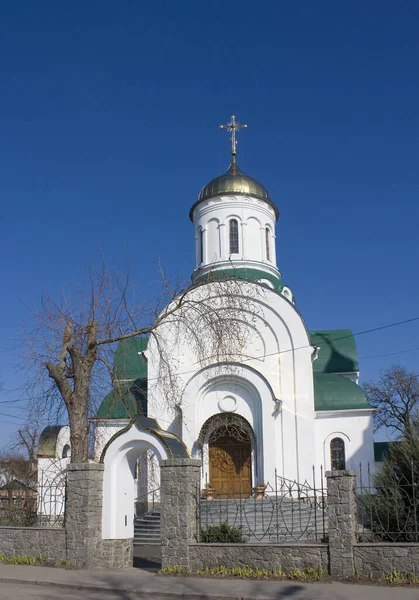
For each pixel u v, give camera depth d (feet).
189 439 94.48
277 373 98.63
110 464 57.00
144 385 105.29
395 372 160.66
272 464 91.86
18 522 64.95
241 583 45.85
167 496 52.37
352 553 45.96
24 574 51.42
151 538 79.87
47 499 80.38
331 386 101.09
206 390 98.48
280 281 120.88
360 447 95.55
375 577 44.88
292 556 47.93
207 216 121.08
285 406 96.84
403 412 157.58
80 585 46.98
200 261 121.49
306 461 93.61
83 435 67.56
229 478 98.58
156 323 74.49
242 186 120.57
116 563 54.65
